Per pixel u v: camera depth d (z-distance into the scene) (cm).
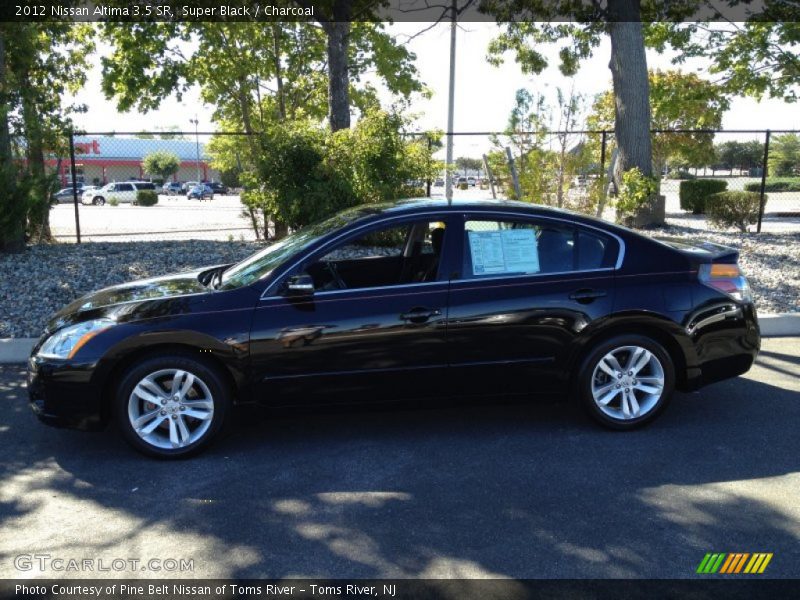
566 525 364
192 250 1111
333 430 504
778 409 535
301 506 389
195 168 7738
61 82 1619
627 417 490
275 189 1099
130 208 4272
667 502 388
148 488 414
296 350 453
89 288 867
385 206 519
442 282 469
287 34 1639
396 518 374
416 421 520
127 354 442
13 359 677
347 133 1103
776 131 1325
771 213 2569
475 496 398
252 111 1828
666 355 487
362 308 459
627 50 1252
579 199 1038
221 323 448
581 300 475
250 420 465
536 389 484
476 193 1288
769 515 372
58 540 355
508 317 469
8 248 1066
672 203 3456
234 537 356
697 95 1561
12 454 466
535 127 1033
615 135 1294
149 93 1560
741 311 499
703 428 498
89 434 500
